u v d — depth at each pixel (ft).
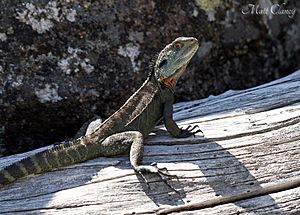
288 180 22.04
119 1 27.45
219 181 21.85
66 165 22.74
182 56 24.68
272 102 26.13
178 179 21.68
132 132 23.34
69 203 20.88
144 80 28.07
